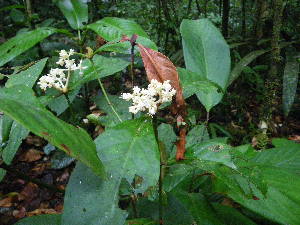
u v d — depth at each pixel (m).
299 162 0.48
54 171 0.83
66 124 0.23
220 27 1.32
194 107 1.02
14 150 0.33
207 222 0.40
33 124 0.20
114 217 0.24
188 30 0.53
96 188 0.25
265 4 1.09
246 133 0.93
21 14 1.01
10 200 0.74
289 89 0.85
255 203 0.38
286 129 0.96
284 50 1.08
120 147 0.26
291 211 0.37
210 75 0.51
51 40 1.32
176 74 0.29
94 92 1.07
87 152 0.22
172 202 0.37
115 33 0.49
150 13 1.38
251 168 0.29
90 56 0.39
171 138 0.46
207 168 0.29
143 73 1.21
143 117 0.29
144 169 0.25
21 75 0.39
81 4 0.62
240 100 1.03
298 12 1.19
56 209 0.73
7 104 0.20
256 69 1.07
